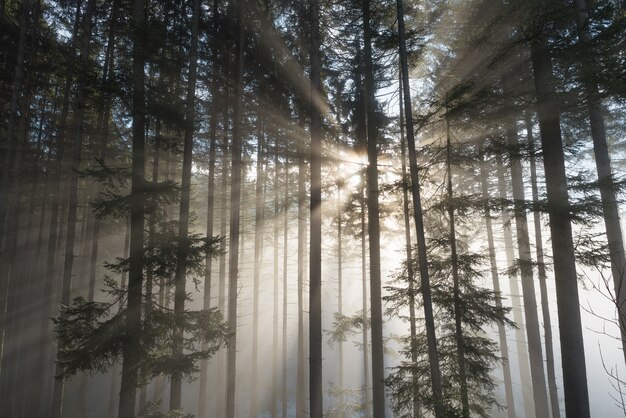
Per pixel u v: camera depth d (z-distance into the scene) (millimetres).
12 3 16578
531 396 17578
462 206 9516
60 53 14477
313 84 11594
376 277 12789
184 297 8789
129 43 11789
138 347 8172
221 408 16062
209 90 14945
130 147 18906
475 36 11516
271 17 14836
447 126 10188
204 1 13578
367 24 13203
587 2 11172
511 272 10805
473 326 9328
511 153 10336
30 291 17828
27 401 16250
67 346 8523
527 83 11430
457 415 7969
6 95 15602
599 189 9328
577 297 9250
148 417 8703
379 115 14031
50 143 17906
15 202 17188
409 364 9703
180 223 9352
